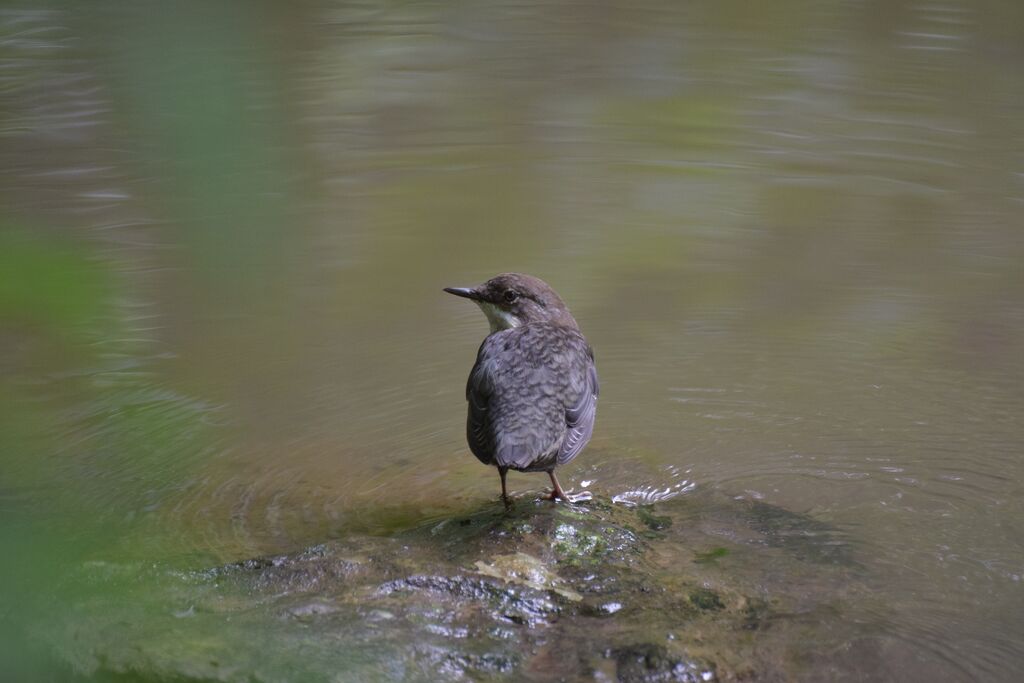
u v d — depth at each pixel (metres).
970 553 7.81
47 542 3.10
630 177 18.58
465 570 7.13
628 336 12.98
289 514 8.88
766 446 10.08
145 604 6.45
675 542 8.02
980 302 13.74
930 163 19.05
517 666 5.93
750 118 21.34
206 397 11.44
